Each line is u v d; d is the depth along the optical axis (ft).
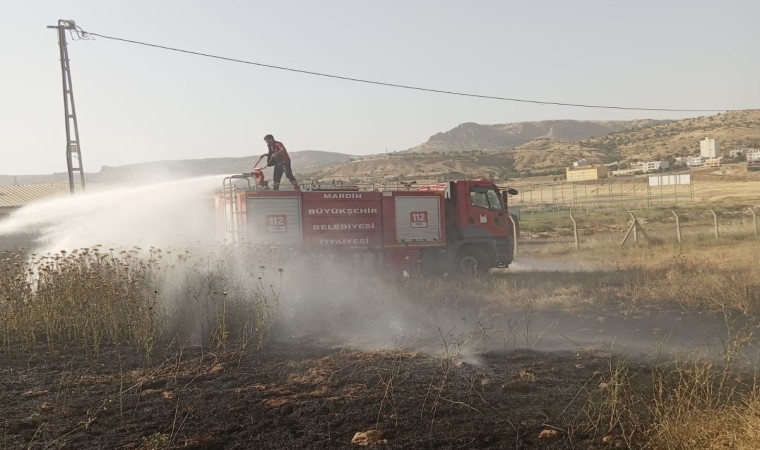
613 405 20.89
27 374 28.63
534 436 20.47
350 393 25.14
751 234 101.71
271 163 66.69
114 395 25.29
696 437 18.33
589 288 51.52
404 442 20.06
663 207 223.51
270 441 20.36
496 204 73.67
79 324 35.35
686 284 48.37
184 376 28.02
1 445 20.03
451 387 25.81
